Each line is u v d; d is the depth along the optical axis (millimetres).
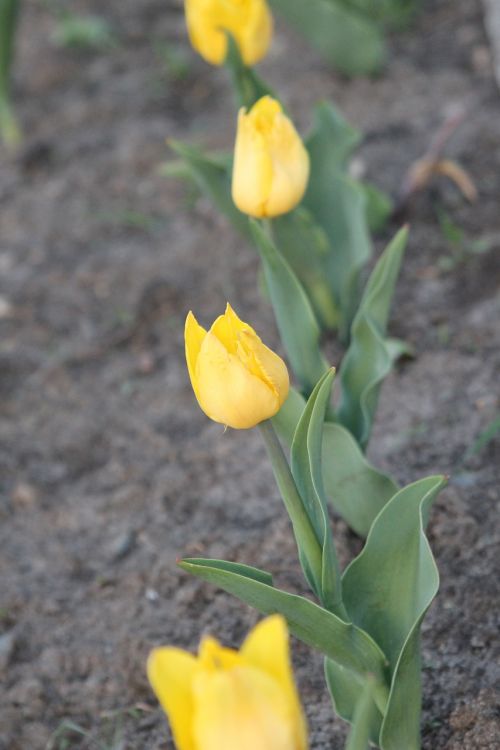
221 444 5258
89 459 5402
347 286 5301
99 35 8930
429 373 5324
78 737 4047
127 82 8508
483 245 6047
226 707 1918
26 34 9461
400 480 4707
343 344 5520
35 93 8586
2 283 6676
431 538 4320
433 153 6219
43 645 4414
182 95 8258
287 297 3859
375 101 7582
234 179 3967
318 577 3027
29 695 4195
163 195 7188
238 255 6500
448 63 7852
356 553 4340
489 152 6770
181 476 5113
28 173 7684
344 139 5352
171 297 6309
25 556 4875
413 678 3121
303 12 7598
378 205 6129
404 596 3199
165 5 9594
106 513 5012
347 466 3934
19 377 6000
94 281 6559
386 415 5117
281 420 3539
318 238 5328
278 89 7992
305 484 3027
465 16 8352
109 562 4738
